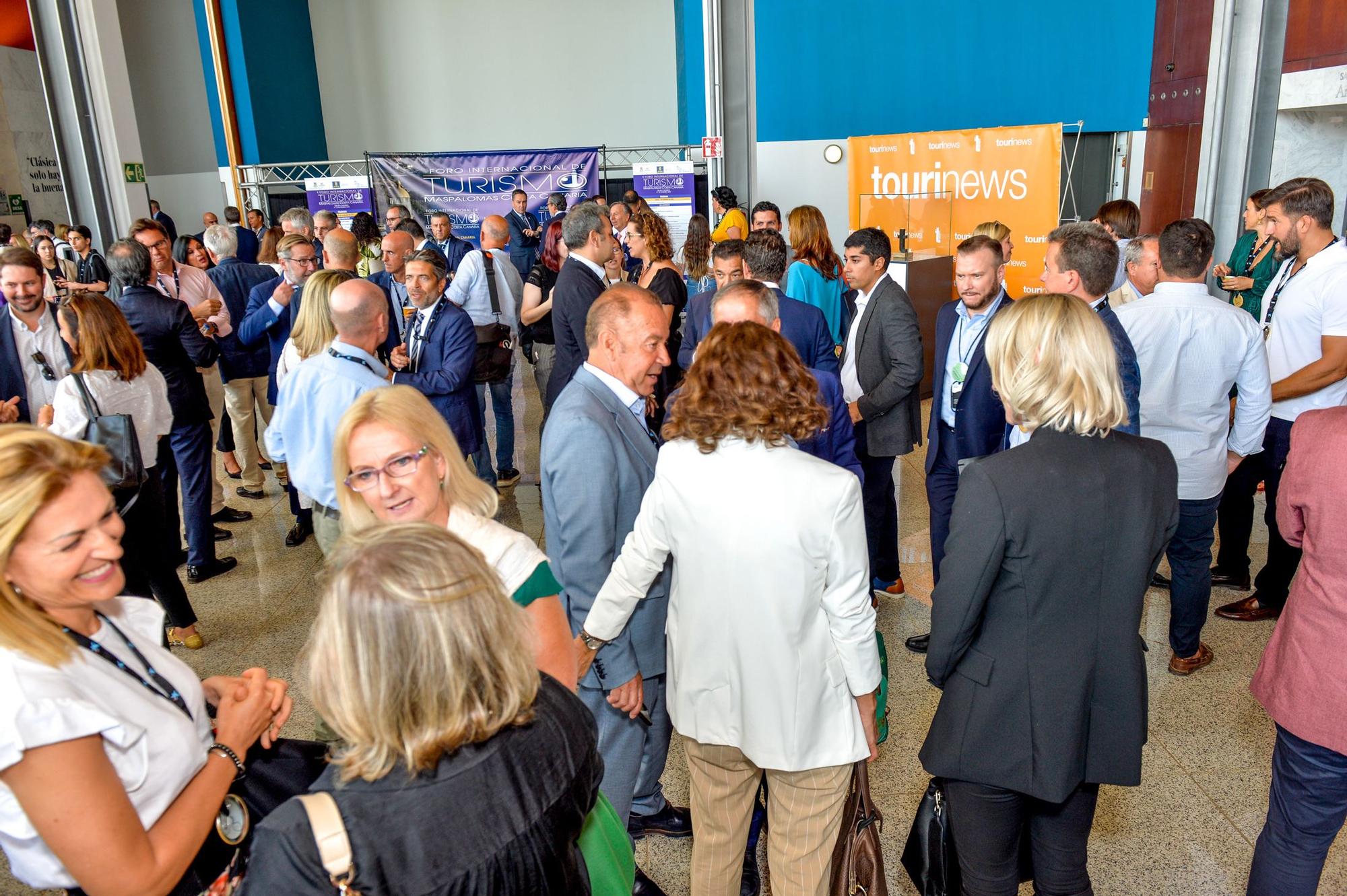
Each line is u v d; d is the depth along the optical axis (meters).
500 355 4.84
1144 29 8.91
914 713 2.88
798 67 9.74
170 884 1.14
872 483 3.40
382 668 0.86
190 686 1.33
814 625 1.56
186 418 3.90
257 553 4.39
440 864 0.87
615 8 12.05
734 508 1.52
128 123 7.57
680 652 1.67
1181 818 2.40
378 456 1.47
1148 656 3.18
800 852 1.66
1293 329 3.06
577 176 9.91
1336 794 1.63
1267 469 3.25
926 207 6.89
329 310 2.74
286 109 11.51
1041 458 1.49
